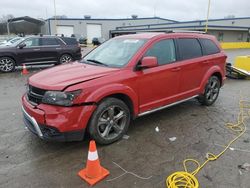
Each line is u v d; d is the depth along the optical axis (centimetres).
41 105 370
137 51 454
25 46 1243
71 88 362
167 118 546
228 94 777
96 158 325
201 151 405
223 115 572
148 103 468
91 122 386
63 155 388
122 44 499
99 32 5953
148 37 489
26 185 319
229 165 365
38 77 412
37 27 5150
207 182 326
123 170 350
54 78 393
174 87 512
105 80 396
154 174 342
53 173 343
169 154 395
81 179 329
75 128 368
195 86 570
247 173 346
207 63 586
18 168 354
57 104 358
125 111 429
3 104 652
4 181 326
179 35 535
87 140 434
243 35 4447
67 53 1373
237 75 1059
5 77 1073
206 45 601
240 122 531
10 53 1201
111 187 315
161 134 465
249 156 391
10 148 408
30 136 452
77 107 365
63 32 5619
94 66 453
